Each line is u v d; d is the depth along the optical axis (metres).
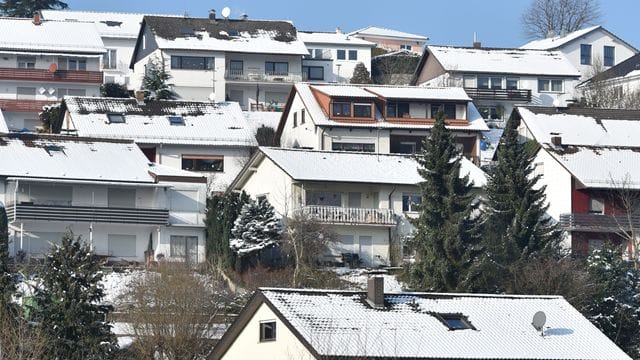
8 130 177.75
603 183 154.12
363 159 154.50
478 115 184.88
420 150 173.12
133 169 150.25
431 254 125.25
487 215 136.00
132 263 140.00
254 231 135.38
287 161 150.50
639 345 116.25
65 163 148.38
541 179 159.75
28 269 115.12
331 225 146.00
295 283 129.12
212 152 171.12
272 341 88.38
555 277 121.06
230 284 130.38
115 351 97.81
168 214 145.75
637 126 173.50
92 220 143.12
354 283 130.75
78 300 96.38
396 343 82.88
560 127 170.62
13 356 82.56
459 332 88.56
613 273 122.19
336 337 84.44
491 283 124.44
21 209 140.75
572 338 90.81
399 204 151.25
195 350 106.50
